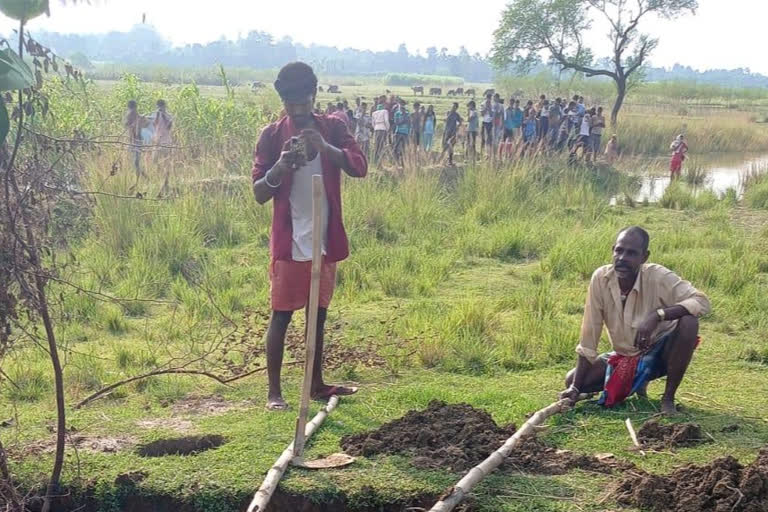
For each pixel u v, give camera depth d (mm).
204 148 15938
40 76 4301
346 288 9562
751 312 8492
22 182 4383
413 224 13562
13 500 4512
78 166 5297
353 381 6473
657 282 5543
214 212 12602
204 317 8594
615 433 5223
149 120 16172
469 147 20797
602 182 21406
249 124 19531
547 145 20484
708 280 9883
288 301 5672
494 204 15188
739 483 4219
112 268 10141
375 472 4680
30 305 4457
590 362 5699
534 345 7281
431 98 60719
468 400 5895
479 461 4770
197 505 4594
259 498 4363
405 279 9953
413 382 6453
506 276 10781
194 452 5152
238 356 7180
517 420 5488
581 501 4348
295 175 5527
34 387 6352
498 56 38000
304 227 5590
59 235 4852
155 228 11328
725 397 5949
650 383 6258
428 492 4477
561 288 9953
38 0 4137
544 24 36375
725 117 44375
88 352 7367
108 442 5250
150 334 8016
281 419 5527
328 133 5594
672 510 4215
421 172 15930
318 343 5867
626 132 30828
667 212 16547
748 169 24484
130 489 4672
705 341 7500
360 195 13477
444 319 7988
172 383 6379
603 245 11445
